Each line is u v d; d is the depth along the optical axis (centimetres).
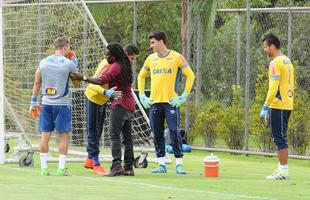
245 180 2916
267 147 4062
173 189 2520
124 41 5300
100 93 2906
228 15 4738
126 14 5266
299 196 2438
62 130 2842
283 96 2959
